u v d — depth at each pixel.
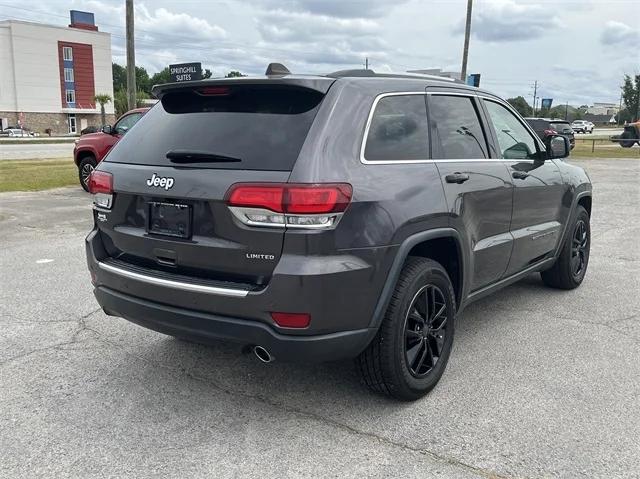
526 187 4.70
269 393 3.71
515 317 5.18
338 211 3.00
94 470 2.88
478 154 4.23
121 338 4.61
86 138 13.42
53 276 6.34
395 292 3.37
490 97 4.66
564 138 5.04
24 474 2.85
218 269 3.17
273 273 2.97
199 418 3.40
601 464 2.94
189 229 3.23
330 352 3.10
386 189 3.26
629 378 3.94
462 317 5.18
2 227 9.16
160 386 3.79
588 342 4.59
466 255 3.92
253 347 3.20
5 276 6.33
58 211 10.73
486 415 3.43
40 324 4.89
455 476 2.84
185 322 3.25
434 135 3.83
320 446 3.11
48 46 81.25
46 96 82.19
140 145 3.66
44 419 3.37
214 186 3.09
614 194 14.30
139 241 3.48
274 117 3.27
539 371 4.05
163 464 2.94
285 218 2.94
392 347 3.36
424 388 3.62
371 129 3.37
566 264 5.77
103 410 3.48
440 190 3.62
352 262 3.06
